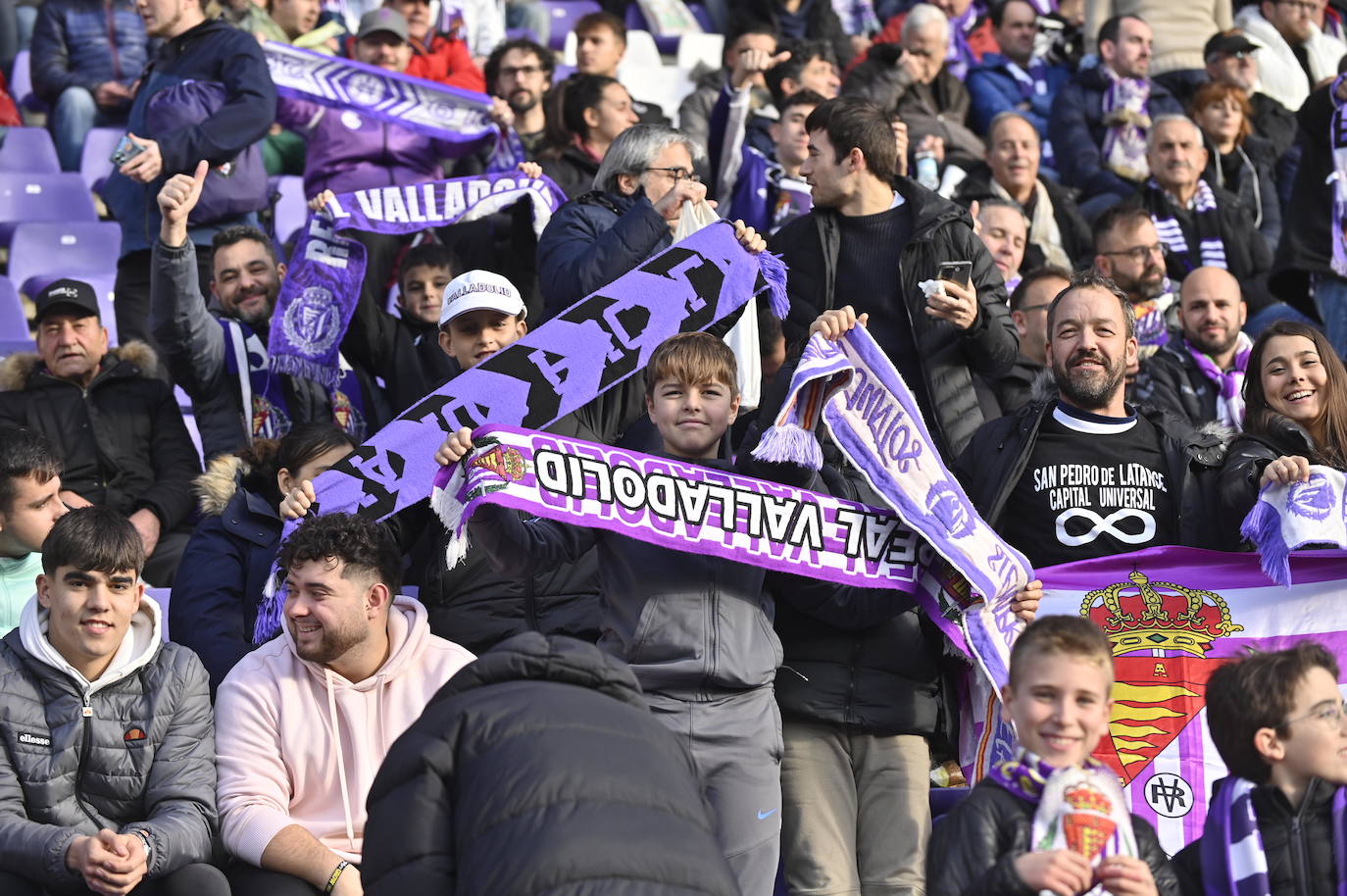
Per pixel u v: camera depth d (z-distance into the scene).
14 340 20.92
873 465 12.06
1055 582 12.89
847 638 12.24
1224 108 25.06
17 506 13.52
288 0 26.34
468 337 14.26
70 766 11.51
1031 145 22.75
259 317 17.34
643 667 11.42
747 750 11.40
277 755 11.80
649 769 7.92
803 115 20.28
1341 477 12.52
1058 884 8.74
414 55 26.44
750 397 14.68
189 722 11.79
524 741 7.88
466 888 7.49
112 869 10.84
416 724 8.19
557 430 13.65
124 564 11.62
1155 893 8.96
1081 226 23.52
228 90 19.55
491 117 21.30
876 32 30.95
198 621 13.45
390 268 20.09
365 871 8.05
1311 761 9.88
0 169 25.47
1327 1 31.36
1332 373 13.95
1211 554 12.84
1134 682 12.74
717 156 20.44
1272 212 25.34
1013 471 13.09
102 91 26.23
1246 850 9.80
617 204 15.29
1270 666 10.02
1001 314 14.85
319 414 16.89
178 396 20.59
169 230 15.96
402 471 13.16
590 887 7.33
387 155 21.88
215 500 14.31
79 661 11.66
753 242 13.70
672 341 12.08
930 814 12.51
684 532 11.61
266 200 20.73
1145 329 19.33
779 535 11.83
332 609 11.78
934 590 12.15
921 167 22.73
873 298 14.99
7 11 28.62
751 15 28.84
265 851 11.31
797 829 12.05
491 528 11.45
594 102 20.66
